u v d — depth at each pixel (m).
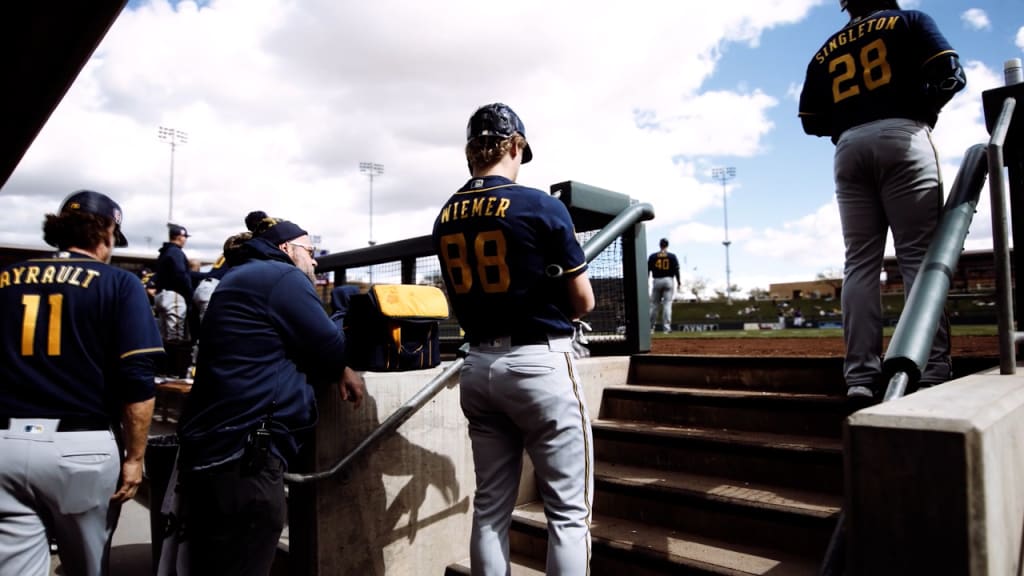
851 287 2.76
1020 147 2.63
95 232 2.27
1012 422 1.34
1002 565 1.16
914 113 2.62
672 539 2.53
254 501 2.02
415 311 2.95
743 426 3.06
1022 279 2.66
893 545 1.11
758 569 2.20
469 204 2.05
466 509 3.18
